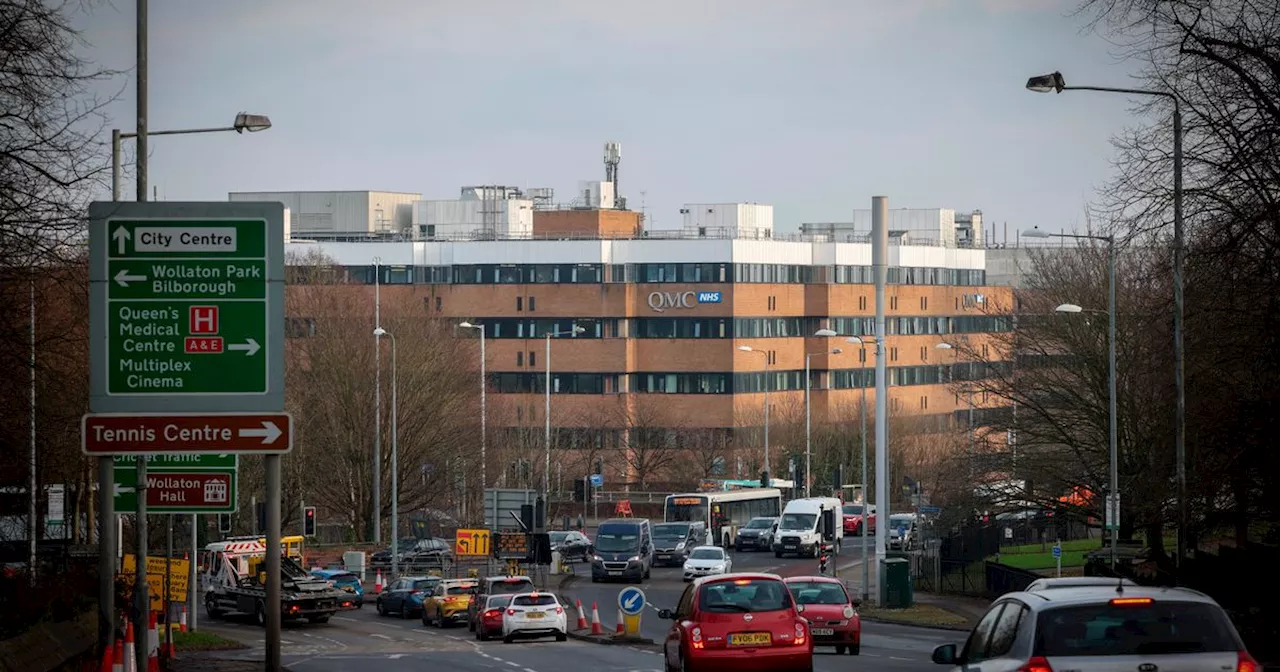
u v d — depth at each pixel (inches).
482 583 3070.9
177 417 1316.4
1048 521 4269.2
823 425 7450.8
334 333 5093.5
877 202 3326.8
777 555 5177.2
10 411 1902.1
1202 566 2566.4
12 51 1631.4
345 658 2409.0
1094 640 850.1
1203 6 1776.6
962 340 5541.3
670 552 5000.0
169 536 2369.6
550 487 6254.9
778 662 1507.1
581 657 2363.4
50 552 2989.7
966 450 4338.1
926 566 4047.7
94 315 1316.4
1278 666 1510.8
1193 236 2007.9
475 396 5639.8
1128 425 3619.6
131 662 1451.8
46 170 1689.2
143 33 1640.0
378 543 4719.5
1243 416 2154.3
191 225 1322.6
